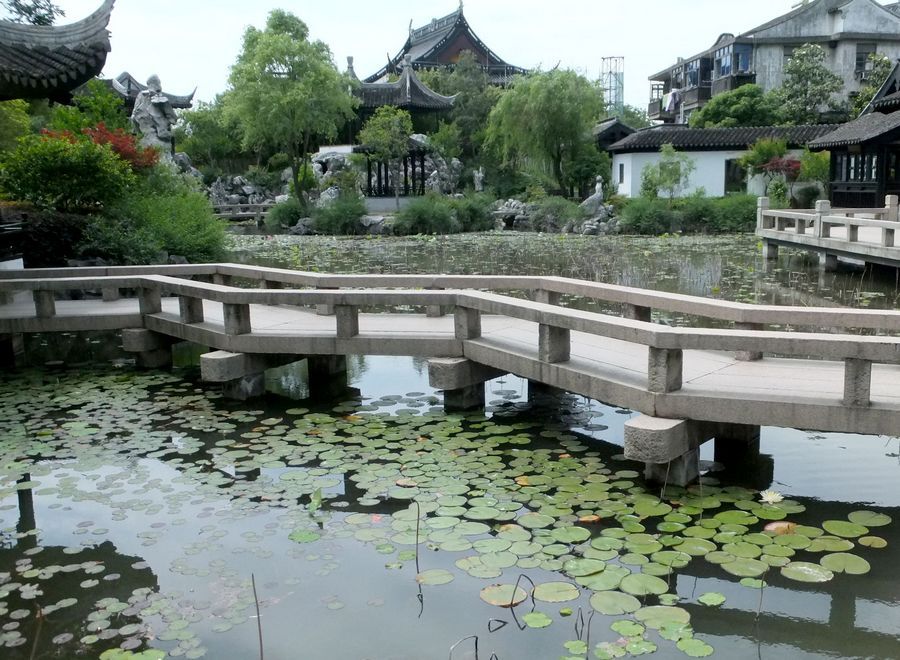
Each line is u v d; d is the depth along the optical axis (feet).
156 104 76.74
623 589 12.55
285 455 19.03
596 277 55.01
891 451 18.93
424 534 14.61
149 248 50.44
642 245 80.64
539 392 24.23
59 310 29.89
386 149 112.57
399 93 132.36
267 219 105.50
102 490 17.06
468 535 14.64
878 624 11.82
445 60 169.48
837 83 116.57
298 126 104.68
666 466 16.66
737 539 14.19
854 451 18.98
